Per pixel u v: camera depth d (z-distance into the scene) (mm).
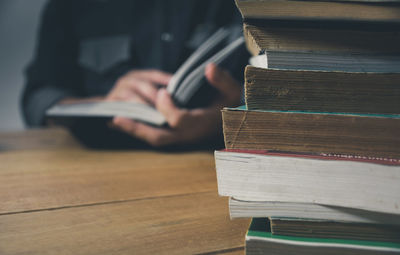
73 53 1880
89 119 1097
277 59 355
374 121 336
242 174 364
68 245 394
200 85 1015
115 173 755
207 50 1003
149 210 515
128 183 671
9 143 1175
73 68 1873
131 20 1775
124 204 543
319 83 350
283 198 352
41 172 763
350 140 344
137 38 1734
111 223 463
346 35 350
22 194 594
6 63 2723
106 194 597
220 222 468
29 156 956
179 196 587
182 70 1006
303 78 352
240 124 369
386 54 351
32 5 2719
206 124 1089
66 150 1059
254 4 347
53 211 509
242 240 412
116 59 1711
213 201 561
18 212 503
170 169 797
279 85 357
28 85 1749
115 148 1100
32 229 440
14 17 2689
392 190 318
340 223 344
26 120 1707
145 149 1092
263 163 356
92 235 422
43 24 1797
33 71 1755
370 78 342
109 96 1204
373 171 323
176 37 1663
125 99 1124
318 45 353
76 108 1081
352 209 337
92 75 1776
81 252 376
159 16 1688
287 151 362
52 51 1799
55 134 1397
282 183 351
